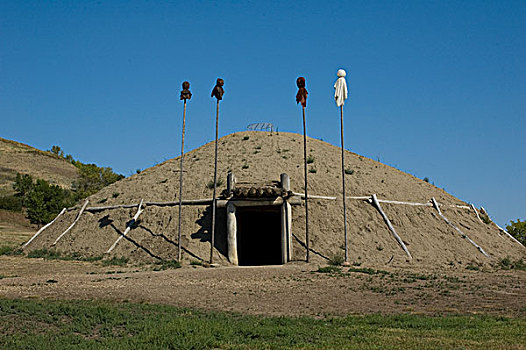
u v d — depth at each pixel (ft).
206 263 87.10
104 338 38.93
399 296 61.36
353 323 45.47
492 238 110.42
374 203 105.70
